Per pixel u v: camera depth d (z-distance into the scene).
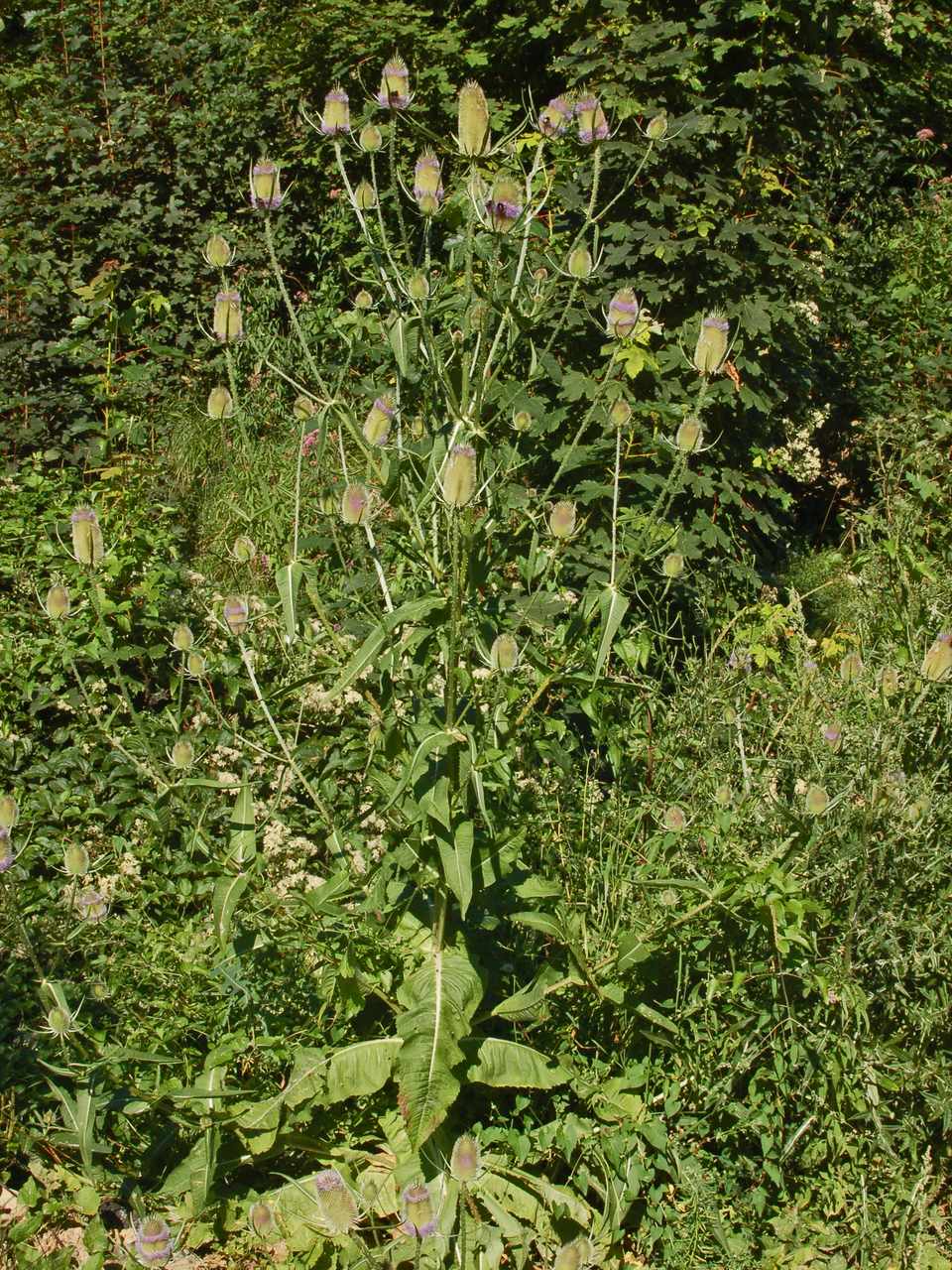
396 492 3.00
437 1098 2.69
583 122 3.25
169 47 8.94
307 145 8.36
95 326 7.21
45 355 6.71
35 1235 2.95
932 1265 3.00
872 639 4.51
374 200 3.33
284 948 3.25
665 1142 3.00
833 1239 3.05
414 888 3.22
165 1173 3.10
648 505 5.42
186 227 8.17
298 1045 3.12
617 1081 3.09
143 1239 2.50
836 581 6.36
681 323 5.98
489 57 8.95
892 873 3.34
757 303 5.90
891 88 8.63
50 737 4.78
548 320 5.34
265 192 3.20
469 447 2.69
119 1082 3.00
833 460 7.81
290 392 7.41
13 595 5.11
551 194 5.70
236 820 3.16
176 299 7.77
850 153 8.62
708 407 5.84
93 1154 3.05
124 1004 3.23
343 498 3.04
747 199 6.10
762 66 6.02
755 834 3.54
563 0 8.25
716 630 5.41
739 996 3.18
